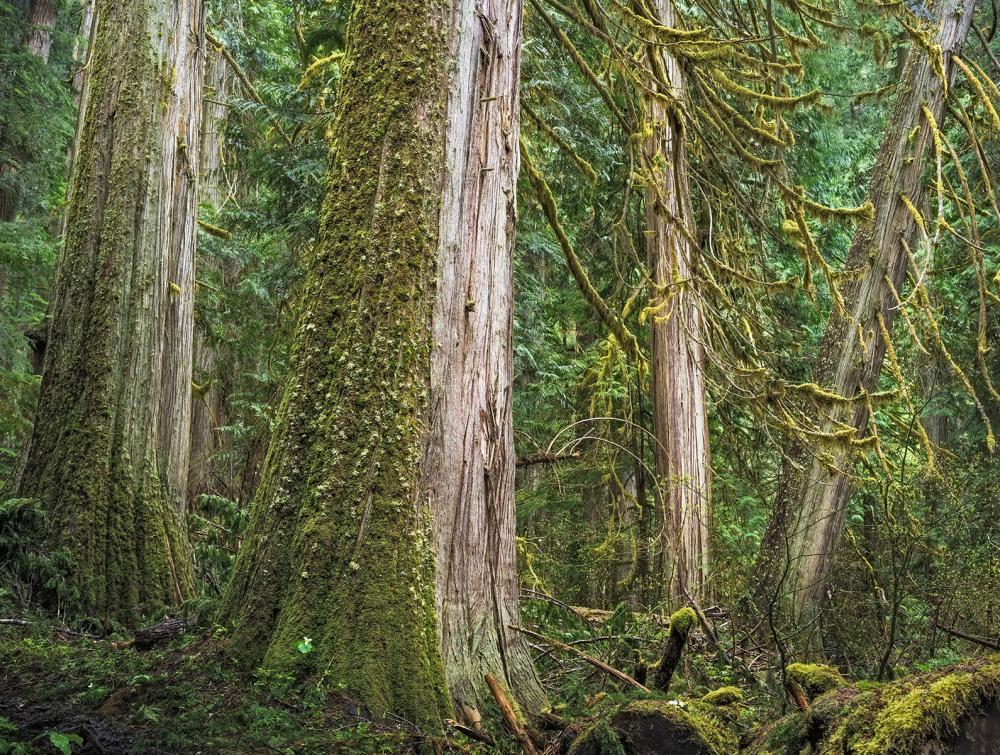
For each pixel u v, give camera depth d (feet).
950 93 30.66
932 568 21.97
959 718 7.68
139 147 23.45
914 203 30.71
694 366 33.30
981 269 28.37
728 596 26.11
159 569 21.71
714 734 9.71
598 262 39.83
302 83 30.83
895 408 34.35
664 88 31.35
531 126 32.35
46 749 10.51
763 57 31.68
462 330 14.94
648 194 34.37
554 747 11.07
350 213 14.87
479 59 15.90
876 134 48.52
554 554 33.63
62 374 22.53
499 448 15.29
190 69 24.73
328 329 14.55
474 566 14.51
